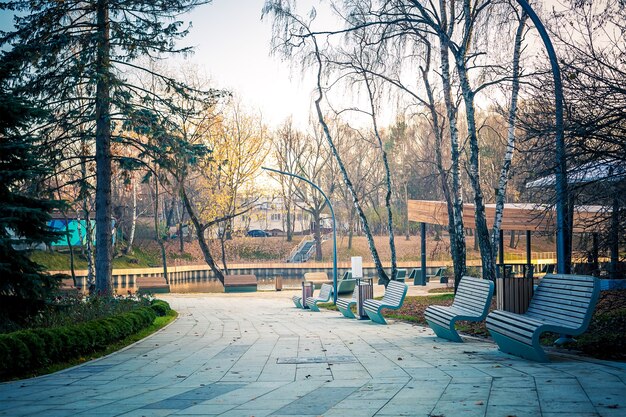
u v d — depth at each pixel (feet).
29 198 47.78
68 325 43.01
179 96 87.10
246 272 236.02
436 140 90.27
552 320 30.63
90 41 79.36
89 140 91.25
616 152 33.45
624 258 36.78
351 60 86.22
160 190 221.25
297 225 385.50
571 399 20.84
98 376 32.91
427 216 125.29
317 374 30.09
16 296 46.44
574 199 35.96
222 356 38.70
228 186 186.50
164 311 74.79
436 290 109.70
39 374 34.58
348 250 263.49
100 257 81.51
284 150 245.45
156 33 80.23
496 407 20.33
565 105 34.63
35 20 78.28
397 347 39.50
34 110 47.24
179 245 247.09
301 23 81.20
